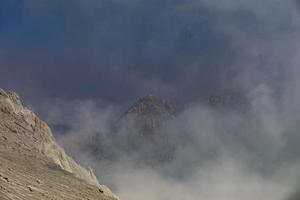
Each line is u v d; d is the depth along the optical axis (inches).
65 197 3036.4
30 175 3208.7
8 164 3223.4
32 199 2623.0
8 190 2546.8
